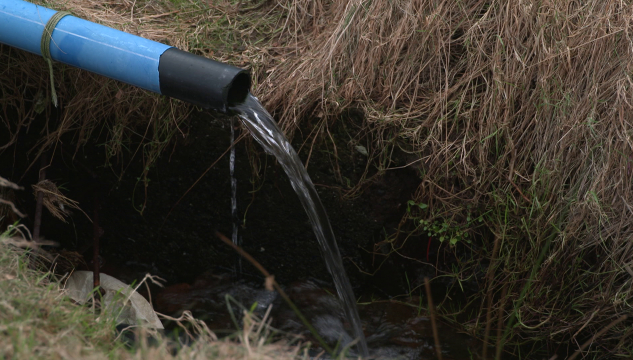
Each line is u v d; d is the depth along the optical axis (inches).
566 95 105.9
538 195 107.3
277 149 103.8
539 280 109.0
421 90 115.6
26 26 98.7
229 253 134.3
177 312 126.4
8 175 136.3
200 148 123.4
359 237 123.0
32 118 126.6
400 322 121.1
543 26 108.7
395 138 112.5
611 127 102.2
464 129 111.5
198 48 123.4
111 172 132.0
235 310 127.4
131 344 80.3
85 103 121.5
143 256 141.7
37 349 63.6
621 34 105.0
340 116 113.4
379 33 116.2
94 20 123.0
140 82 95.3
